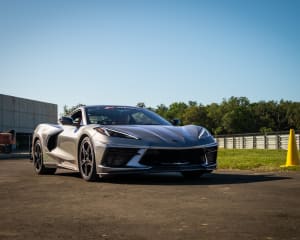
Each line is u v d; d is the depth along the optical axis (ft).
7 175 22.54
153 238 7.95
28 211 11.10
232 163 28.30
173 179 18.47
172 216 9.92
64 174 22.82
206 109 372.38
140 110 21.25
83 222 9.52
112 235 8.27
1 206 12.01
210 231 8.38
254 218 9.53
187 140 17.58
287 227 8.64
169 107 428.15
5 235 8.47
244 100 358.02
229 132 322.75
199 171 18.01
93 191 14.62
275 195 12.84
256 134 108.17
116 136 17.30
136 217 9.92
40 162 23.02
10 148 79.46
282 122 325.62
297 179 17.10
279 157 36.17
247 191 13.76
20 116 114.01
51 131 21.94
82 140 18.89
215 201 11.89
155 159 16.94
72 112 21.85
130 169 16.78
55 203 12.26
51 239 8.09
